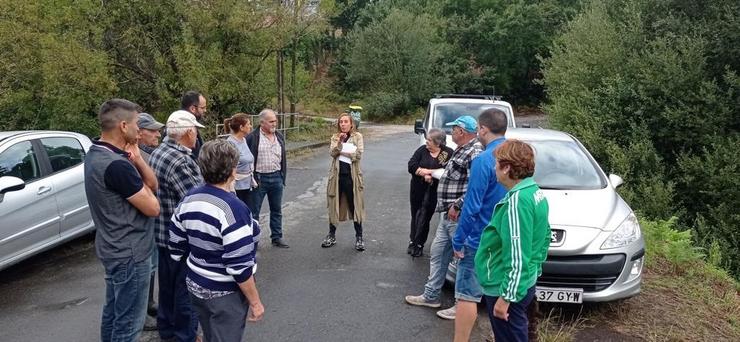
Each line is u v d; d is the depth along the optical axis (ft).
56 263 21.53
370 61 141.79
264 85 65.82
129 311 11.94
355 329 15.16
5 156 19.29
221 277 10.19
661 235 25.02
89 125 58.49
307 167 47.14
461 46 154.51
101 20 53.42
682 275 21.62
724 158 35.32
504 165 10.85
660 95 39.91
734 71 37.14
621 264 15.83
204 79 54.08
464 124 15.53
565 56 52.80
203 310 10.43
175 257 10.96
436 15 157.99
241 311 10.48
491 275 11.11
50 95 53.57
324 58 167.94
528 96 158.51
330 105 150.00
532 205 10.57
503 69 153.48
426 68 137.59
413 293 17.84
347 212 22.29
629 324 16.19
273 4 59.21
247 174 20.06
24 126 58.49
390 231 25.50
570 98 47.09
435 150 20.88
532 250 10.69
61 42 51.52
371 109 135.44
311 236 24.43
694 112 37.76
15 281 19.47
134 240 11.78
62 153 21.93
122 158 11.55
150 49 55.11
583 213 16.83
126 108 11.91
